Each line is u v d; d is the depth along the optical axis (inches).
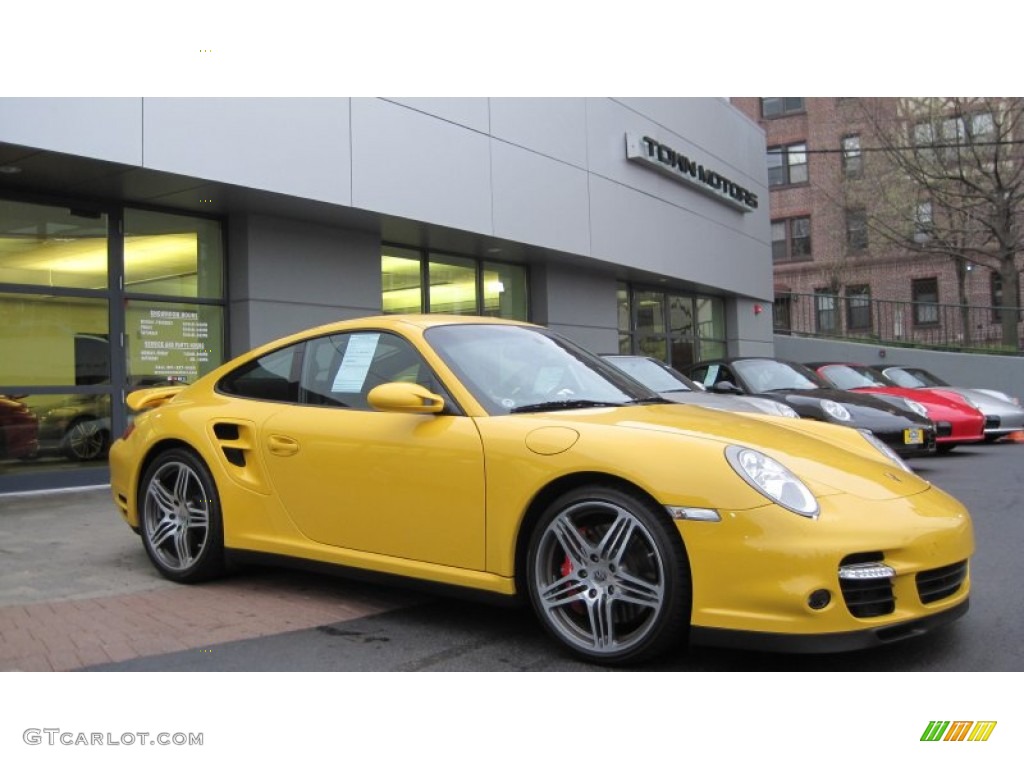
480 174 425.4
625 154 557.6
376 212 369.4
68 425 323.6
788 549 109.5
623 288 632.4
